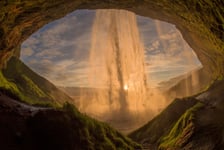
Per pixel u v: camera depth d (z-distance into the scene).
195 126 11.41
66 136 7.43
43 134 7.24
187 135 11.35
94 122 10.23
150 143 15.89
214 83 16.41
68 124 7.82
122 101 37.91
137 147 12.05
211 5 9.06
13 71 20.84
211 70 19.89
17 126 7.32
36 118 7.53
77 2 13.91
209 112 12.41
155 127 16.88
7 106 8.75
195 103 15.54
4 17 10.45
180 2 11.39
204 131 10.84
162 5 13.58
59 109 8.74
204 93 15.93
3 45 12.79
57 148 7.14
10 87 15.56
